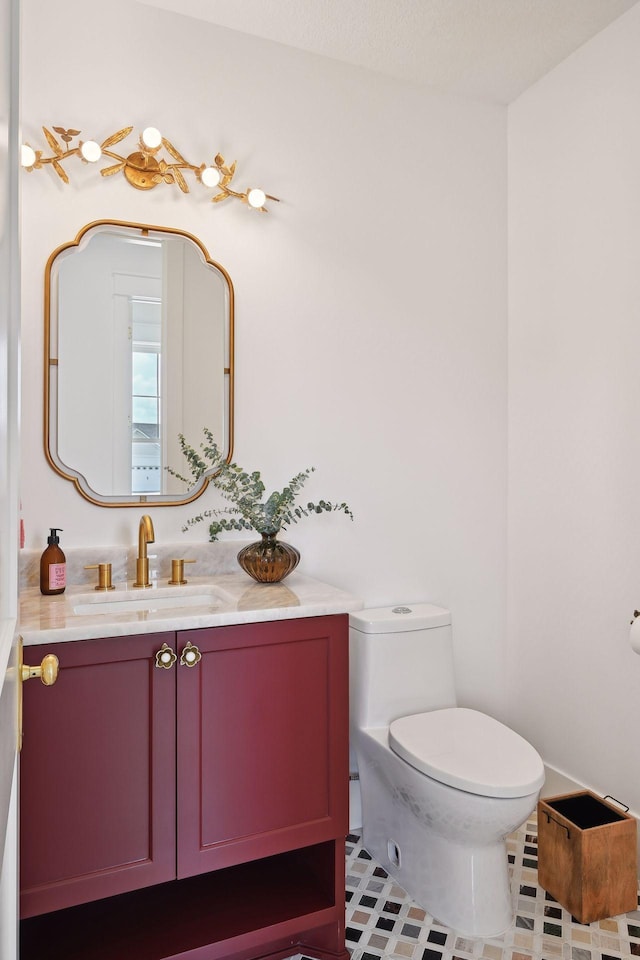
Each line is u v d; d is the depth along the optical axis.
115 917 1.64
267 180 2.17
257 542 1.98
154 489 2.01
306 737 1.65
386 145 2.36
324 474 2.26
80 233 1.90
